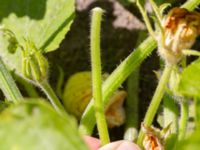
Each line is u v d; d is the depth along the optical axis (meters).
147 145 0.55
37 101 0.34
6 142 0.33
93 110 0.59
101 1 0.79
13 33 0.60
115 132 0.69
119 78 0.58
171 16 0.48
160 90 0.52
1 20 0.64
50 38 0.62
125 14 0.77
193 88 0.40
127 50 0.75
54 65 0.74
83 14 0.78
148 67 0.73
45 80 0.56
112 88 0.58
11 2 0.65
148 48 0.57
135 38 0.76
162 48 0.49
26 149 0.33
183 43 0.48
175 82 0.52
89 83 0.65
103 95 0.58
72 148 0.32
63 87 0.72
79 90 0.65
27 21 0.64
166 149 0.58
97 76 0.54
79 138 0.32
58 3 0.63
